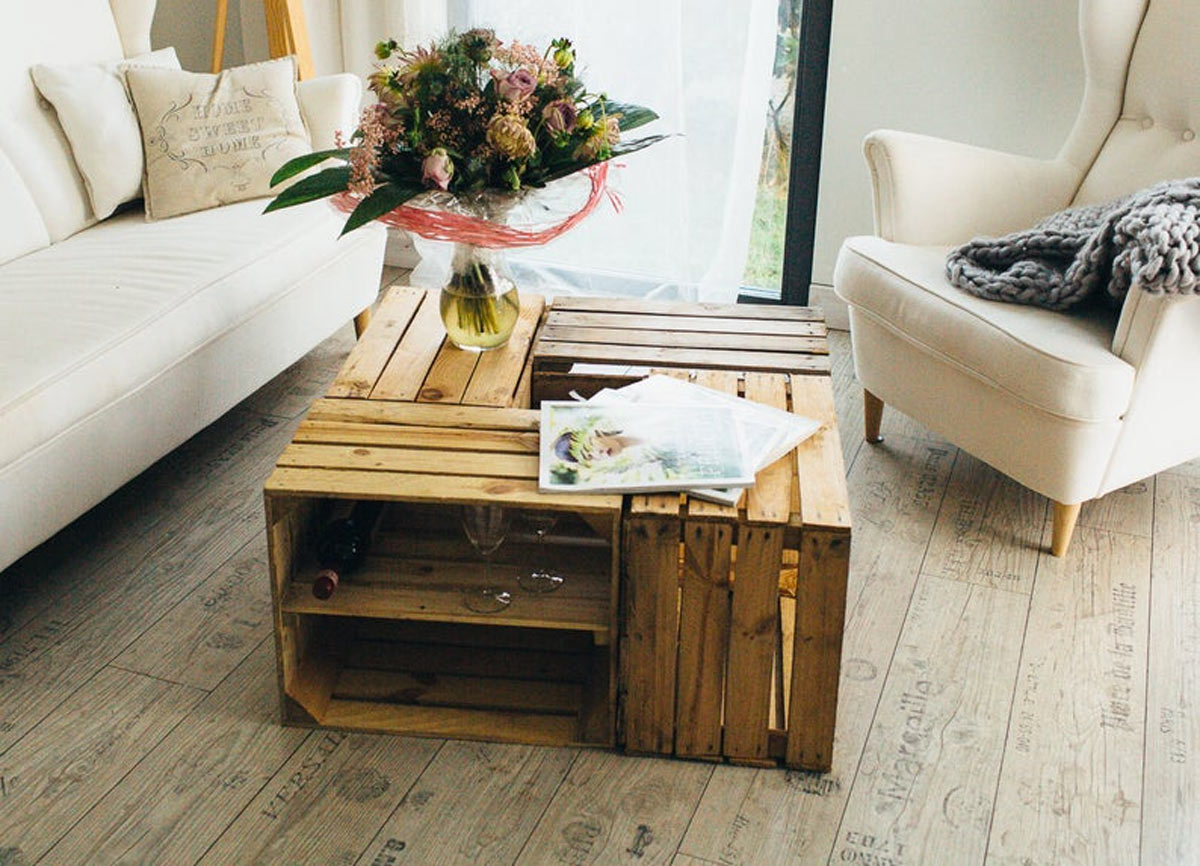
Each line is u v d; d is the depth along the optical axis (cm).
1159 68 256
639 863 169
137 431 225
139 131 277
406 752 187
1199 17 249
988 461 236
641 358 212
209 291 242
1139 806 180
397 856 170
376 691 197
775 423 191
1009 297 231
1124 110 265
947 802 180
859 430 278
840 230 319
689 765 187
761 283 339
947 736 192
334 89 292
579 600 186
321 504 198
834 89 305
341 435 189
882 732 193
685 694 182
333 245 279
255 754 186
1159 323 211
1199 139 251
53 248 259
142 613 215
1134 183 258
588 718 191
